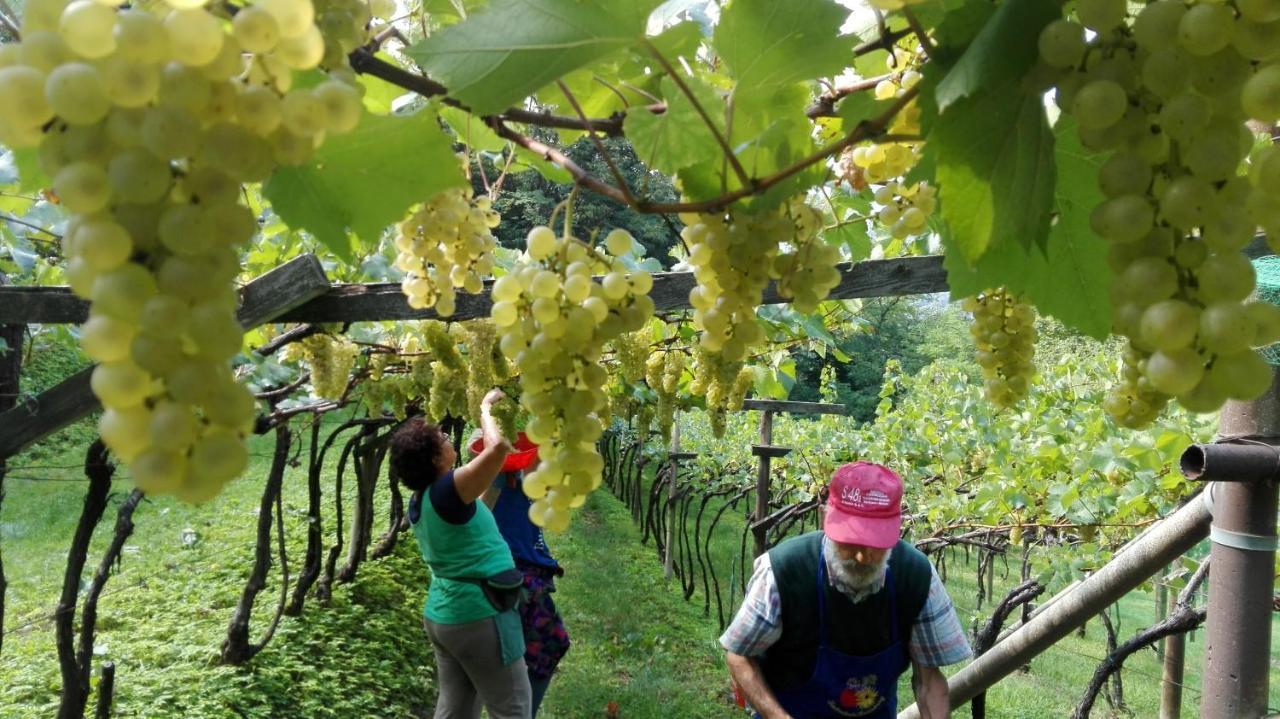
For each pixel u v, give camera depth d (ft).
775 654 10.74
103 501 11.58
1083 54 2.52
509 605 16.20
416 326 15.16
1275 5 2.23
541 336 3.95
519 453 17.57
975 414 29.96
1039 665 27.78
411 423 16.62
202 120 2.35
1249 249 7.01
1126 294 2.57
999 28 2.63
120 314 2.27
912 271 8.39
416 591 27.35
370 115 2.93
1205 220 2.46
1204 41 2.33
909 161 5.02
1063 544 21.06
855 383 118.11
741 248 4.12
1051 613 10.28
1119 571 9.25
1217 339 2.31
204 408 2.28
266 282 7.70
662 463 44.32
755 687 10.42
